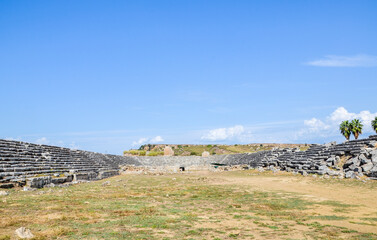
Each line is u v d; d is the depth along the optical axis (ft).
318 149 171.01
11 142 126.31
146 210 58.54
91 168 168.25
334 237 39.96
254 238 39.42
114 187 104.94
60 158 151.12
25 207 57.31
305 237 39.99
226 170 237.25
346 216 55.62
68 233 39.73
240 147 495.41
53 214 51.31
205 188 103.50
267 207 65.16
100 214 53.42
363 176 113.91
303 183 115.96
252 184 118.42
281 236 40.50
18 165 105.60
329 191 91.91
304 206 66.59
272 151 225.56
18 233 36.60
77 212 54.03
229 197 81.15
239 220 51.37
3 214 49.98
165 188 102.42
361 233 42.19
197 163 318.45
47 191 87.25
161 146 531.91
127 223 46.75
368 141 136.05
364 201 73.05
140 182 129.08
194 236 40.04
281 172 167.32
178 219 50.85
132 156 319.88
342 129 255.70
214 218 52.80
